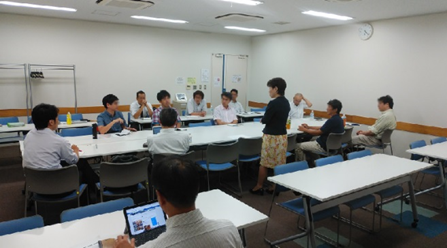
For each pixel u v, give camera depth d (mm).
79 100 6742
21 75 6164
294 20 5930
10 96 6125
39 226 1769
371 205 3775
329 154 4625
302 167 3041
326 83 6859
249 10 5109
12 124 4902
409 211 3635
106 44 6871
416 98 5367
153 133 4348
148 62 7426
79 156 3082
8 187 4176
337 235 2949
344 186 2455
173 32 7641
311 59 7148
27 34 6082
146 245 1026
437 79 5066
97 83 6883
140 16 5922
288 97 7863
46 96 6414
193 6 4898
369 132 5223
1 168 4969
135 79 7320
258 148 4090
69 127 4977
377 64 5871
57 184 2701
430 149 3807
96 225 1775
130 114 6004
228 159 3814
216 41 8289
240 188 4047
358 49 6160
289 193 4137
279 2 4469
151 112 6062
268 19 5863
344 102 6527
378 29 5789
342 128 4551
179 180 1003
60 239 1619
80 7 5152
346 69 6418
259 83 8734
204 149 4125
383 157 3385
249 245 2871
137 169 2955
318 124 5613
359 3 4410
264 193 4137
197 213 1051
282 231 3139
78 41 6570
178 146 3164
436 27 5004
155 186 1053
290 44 7652
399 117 5641
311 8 4820
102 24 6762
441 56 4988
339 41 6500
